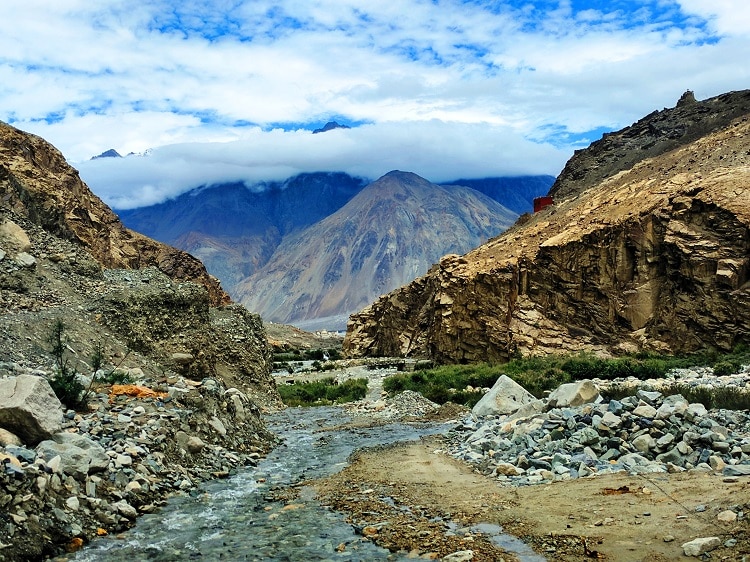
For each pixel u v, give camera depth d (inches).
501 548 412.5
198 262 4025.6
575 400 831.1
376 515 508.4
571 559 383.6
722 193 2284.7
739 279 2149.4
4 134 2235.5
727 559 353.7
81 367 930.1
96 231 2581.2
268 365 1675.7
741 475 519.5
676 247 2300.7
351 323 4667.8
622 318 2464.3
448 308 2827.3
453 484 608.7
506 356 2556.6
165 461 621.6
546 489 550.6
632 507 467.5
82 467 501.4
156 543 446.0
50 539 423.5
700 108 3983.8
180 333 1266.0
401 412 1293.1
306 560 411.2
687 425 633.6
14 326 943.0
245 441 828.6
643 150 3964.1
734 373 1588.3
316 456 807.1
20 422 511.5
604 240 2561.5
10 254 1181.7
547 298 2632.9
